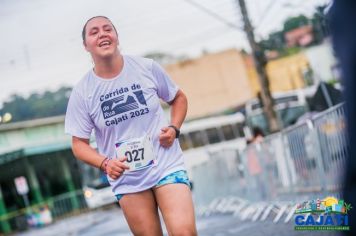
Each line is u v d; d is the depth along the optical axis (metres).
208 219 12.99
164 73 4.07
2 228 30.56
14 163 35.84
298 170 9.72
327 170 8.47
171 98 4.13
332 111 7.98
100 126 3.96
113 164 3.82
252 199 12.50
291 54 45.31
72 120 4.05
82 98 3.96
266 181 11.38
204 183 17.02
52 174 37.03
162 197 3.82
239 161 13.45
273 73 45.53
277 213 9.49
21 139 34.50
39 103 58.78
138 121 3.88
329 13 1.95
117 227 16.91
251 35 20.20
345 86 1.91
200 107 47.66
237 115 31.20
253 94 48.38
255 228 9.05
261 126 27.70
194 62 48.09
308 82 43.03
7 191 36.03
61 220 30.45
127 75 3.89
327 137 8.29
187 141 30.19
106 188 26.86
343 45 1.88
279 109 28.73
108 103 3.89
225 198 14.94
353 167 1.88
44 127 35.38
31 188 36.22
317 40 41.81
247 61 50.31
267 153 11.12
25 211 30.53
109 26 3.90
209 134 30.58
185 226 3.63
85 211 31.95
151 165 3.84
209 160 15.79
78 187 36.91
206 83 47.94
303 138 9.21
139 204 3.88
